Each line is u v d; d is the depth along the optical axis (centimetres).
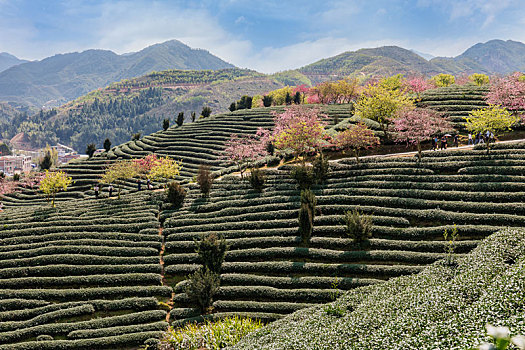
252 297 2947
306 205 3403
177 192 4534
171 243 3684
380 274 2905
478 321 1375
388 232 3316
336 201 3856
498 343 357
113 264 3488
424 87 8750
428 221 3378
